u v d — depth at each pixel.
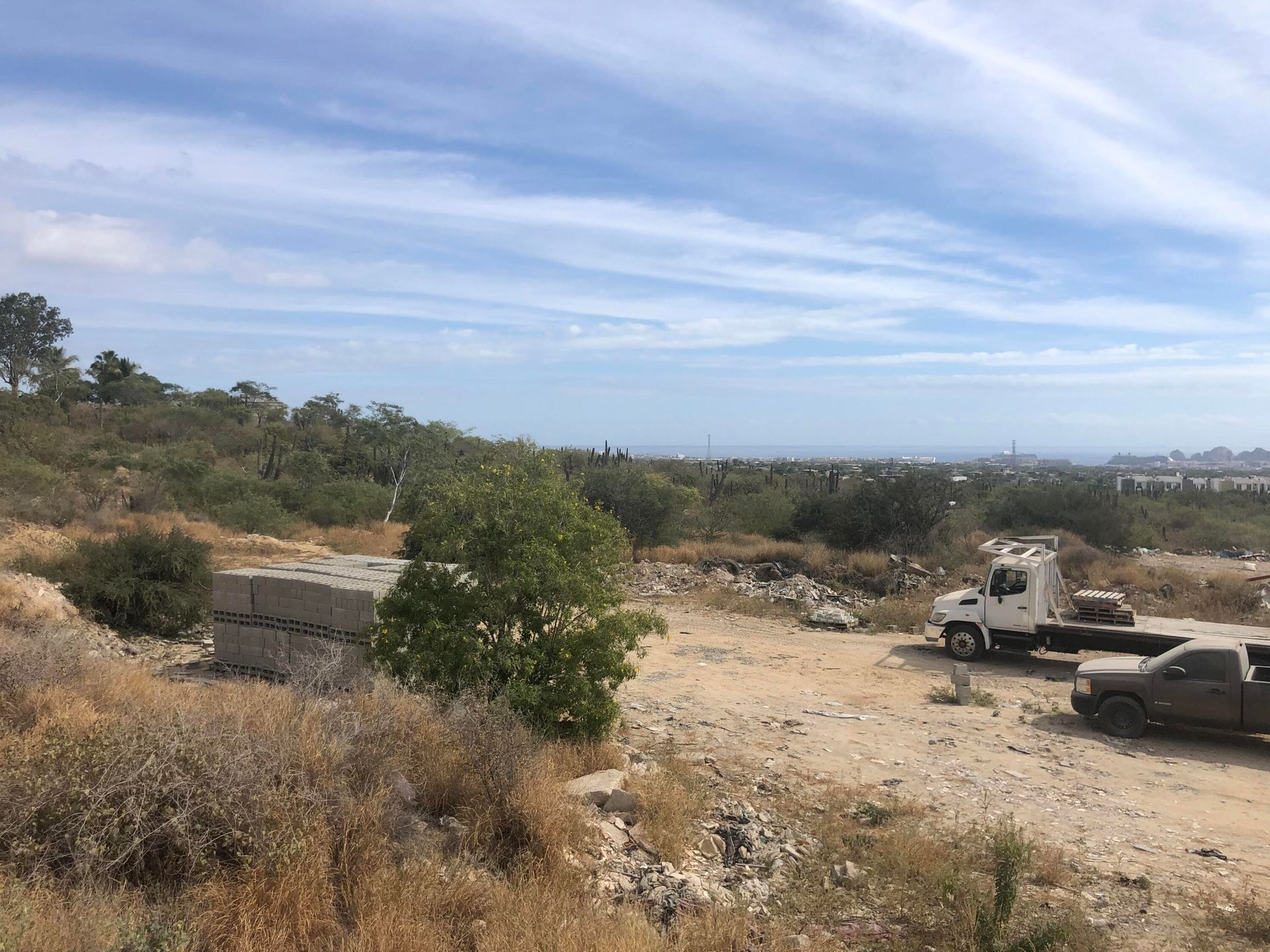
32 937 3.95
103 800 5.07
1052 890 6.75
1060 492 36.09
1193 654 11.47
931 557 27.19
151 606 16.22
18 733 7.20
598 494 30.83
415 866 5.59
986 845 7.36
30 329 91.75
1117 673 11.88
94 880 4.79
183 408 76.44
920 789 9.33
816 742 11.06
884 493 29.61
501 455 30.56
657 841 7.02
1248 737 11.88
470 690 8.16
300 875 4.98
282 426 82.75
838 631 19.80
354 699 8.02
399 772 6.84
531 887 5.55
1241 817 8.86
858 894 6.51
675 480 49.97
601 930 5.07
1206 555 35.44
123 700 8.58
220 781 5.33
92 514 29.91
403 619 9.56
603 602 9.52
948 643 16.81
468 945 5.00
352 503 43.50
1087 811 8.88
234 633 12.84
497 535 9.45
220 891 4.79
